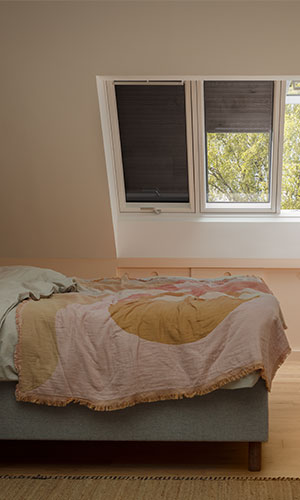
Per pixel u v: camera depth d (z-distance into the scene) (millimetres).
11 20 3006
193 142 3801
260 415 2271
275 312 2355
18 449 2615
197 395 2277
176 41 3070
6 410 2334
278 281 4082
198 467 2400
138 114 3740
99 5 2967
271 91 3672
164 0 2943
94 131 3420
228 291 2789
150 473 2346
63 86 3217
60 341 2281
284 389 3395
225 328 2238
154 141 3846
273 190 3982
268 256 3984
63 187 3711
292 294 4070
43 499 2131
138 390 2207
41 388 2248
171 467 2402
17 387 2266
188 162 3879
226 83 3652
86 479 2283
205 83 3662
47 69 3152
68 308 2385
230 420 2279
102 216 3861
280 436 2719
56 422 2324
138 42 3074
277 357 2338
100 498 2133
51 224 3936
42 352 2268
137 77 3242
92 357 2254
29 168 3617
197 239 3998
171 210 4078
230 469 2379
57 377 2244
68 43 3062
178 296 2719
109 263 4117
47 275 3049
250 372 2123
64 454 2553
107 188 3709
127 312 2344
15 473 2367
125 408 2301
